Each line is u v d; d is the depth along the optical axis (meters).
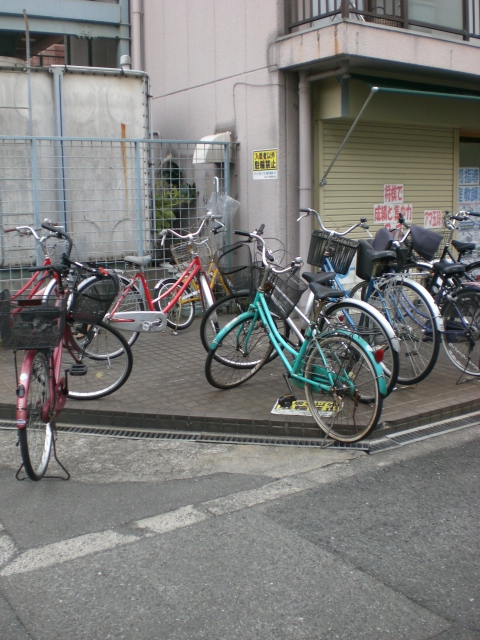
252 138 9.05
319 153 8.85
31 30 10.20
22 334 4.14
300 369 5.20
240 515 3.90
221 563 3.37
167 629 2.86
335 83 8.49
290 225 8.88
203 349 7.50
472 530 3.70
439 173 10.22
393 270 6.11
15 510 4.00
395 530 3.70
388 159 9.55
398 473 4.48
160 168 9.18
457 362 6.19
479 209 11.16
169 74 10.41
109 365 5.75
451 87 9.80
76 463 4.72
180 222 9.54
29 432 4.21
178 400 5.71
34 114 8.70
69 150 8.77
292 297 5.45
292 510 3.95
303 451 4.90
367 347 4.77
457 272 6.15
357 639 2.78
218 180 8.86
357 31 7.76
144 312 6.91
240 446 5.00
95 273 5.50
